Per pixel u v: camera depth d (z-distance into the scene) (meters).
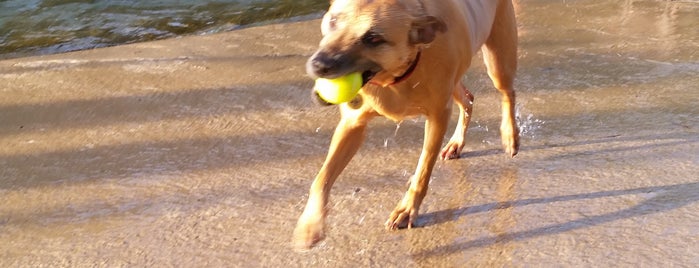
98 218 2.16
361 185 2.24
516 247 2.00
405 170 2.29
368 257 1.99
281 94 2.70
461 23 2.00
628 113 2.50
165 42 3.14
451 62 1.97
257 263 1.99
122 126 2.55
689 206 2.08
